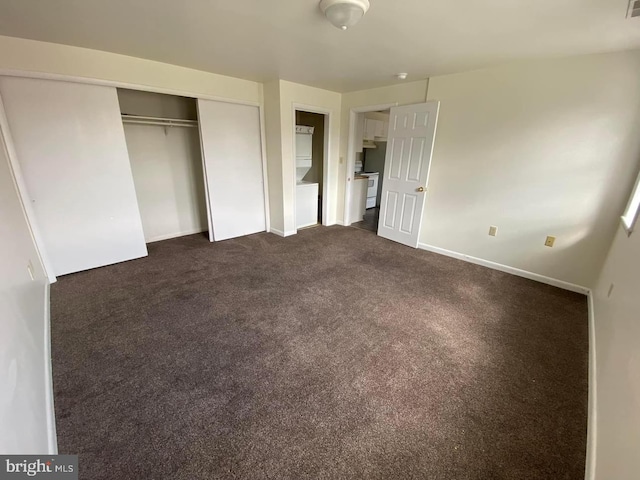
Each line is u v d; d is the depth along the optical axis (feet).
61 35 7.60
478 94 10.18
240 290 8.95
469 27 6.59
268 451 4.20
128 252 11.03
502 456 4.19
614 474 3.12
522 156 9.61
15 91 7.94
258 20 6.54
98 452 4.13
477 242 11.26
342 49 8.32
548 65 8.64
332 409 4.89
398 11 5.91
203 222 15.16
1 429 2.81
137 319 7.34
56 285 9.03
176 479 3.82
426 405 4.99
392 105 13.07
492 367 5.90
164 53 9.04
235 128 12.87
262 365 5.86
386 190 13.93
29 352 4.59
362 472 3.94
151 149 12.57
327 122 15.11
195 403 4.96
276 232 15.03
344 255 12.08
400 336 6.84
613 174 8.13
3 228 5.51
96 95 9.23
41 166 8.63
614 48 7.43
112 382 5.36
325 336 6.80
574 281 9.22
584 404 5.08
